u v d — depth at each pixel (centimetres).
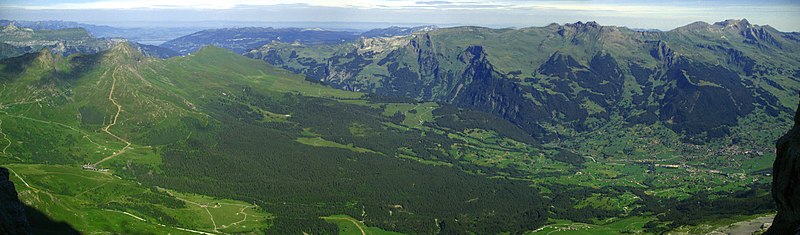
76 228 19700
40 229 18412
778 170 8881
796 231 8119
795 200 8406
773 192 8975
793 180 8456
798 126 8819
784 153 8806
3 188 11125
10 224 10775
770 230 8944
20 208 11256
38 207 19475
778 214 8962
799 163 8338
